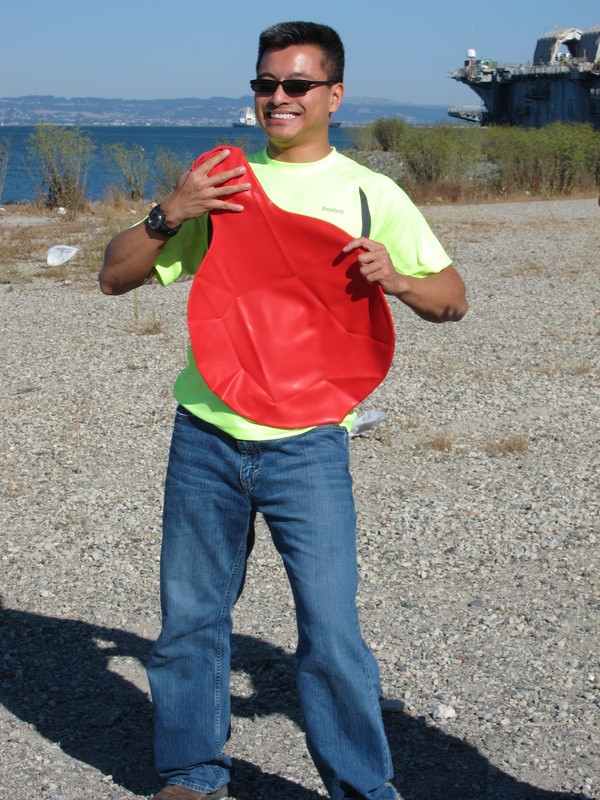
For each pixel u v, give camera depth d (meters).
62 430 6.73
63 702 3.48
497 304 11.67
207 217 2.73
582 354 9.08
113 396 7.58
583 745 3.20
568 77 69.31
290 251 2.62
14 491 5.55
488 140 34.22
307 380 2.66
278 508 2.61
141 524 5.11
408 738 3.25
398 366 8.62
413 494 5.55
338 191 2.66
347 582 2.58
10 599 4.26
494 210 25.25
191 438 2.70
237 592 2.83
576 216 22.95
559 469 5.99
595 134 33.12
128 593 4.34
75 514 5.23
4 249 16.16
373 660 2.68
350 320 2.66
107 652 3.83
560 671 3.66
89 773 3.07
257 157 2.79
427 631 3.97
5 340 9.70
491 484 5.72
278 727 3.34
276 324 2.66
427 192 29.52
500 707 3.43
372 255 2.52
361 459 6.16
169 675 2.81
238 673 3.67
